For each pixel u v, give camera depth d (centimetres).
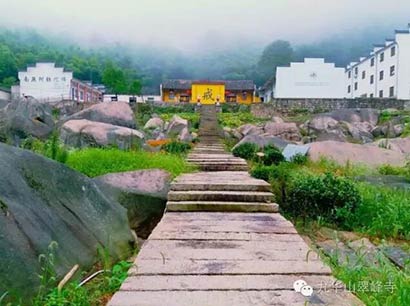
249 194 518
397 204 630
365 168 1000
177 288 236
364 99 2664
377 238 567
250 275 257
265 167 832
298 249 315
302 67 3753
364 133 1938
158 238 346
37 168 374
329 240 555
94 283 317
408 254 484
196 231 373
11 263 265
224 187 577
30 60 5722
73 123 1279
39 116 1443
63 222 349
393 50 3369
